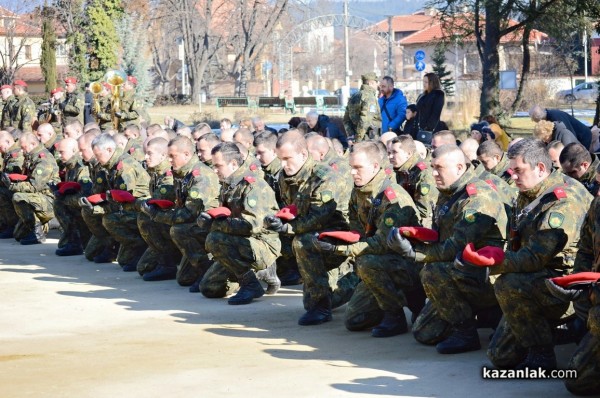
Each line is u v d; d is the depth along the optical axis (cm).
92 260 1395
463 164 807
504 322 742
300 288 1167
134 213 1294
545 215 719
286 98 4384
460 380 716
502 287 723
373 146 890
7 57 5619
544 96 4303
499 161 1041
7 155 1628
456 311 804
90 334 916
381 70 10050
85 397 686
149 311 1032
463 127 3067
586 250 693
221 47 7094
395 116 1630
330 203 959
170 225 1209
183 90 6781
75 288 1178
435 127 1577
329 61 10481
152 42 6519
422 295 912
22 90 2095
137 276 1268
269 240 1086
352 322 907
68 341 884
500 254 719
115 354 824
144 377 741
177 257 1246
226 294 1109
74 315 1012
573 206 719
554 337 743
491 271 729
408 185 1007
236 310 1034
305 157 995
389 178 892
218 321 973
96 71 3928
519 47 3816
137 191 1299
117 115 1938
